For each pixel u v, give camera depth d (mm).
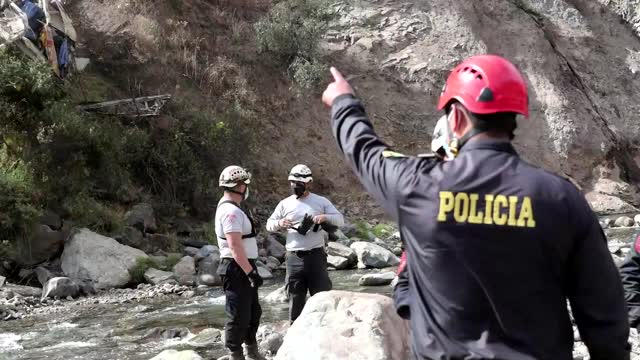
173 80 21297
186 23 22922
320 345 5480
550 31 29453
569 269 2311
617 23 31344
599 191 25891
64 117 15461
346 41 26141
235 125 20391
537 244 2246
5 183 13852
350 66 25516
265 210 20406
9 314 11305
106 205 16188
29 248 13914
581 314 2322
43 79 15102
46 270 13523
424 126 25234
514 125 2438
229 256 7078
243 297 7086
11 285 12789
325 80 24266
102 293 13180
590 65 29156
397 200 2430
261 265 15648
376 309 5645
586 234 2277
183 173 18250
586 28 30234
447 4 27703
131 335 9719
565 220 2258
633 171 27594
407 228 2404
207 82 22062
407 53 26297
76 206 15008
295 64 23719
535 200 2271
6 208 13758
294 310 8148
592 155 26641
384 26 26922
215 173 19328
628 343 2328
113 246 14094
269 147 22281
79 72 18875
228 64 22750
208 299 12570
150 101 18797
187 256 14672
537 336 2232
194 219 18125
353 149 2607
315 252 8109
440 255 2314
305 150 23031
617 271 2340
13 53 16000
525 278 2242
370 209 22125
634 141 28109
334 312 5699
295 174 8219
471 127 2430
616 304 2301
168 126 18594
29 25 16500
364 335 5477
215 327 10141
